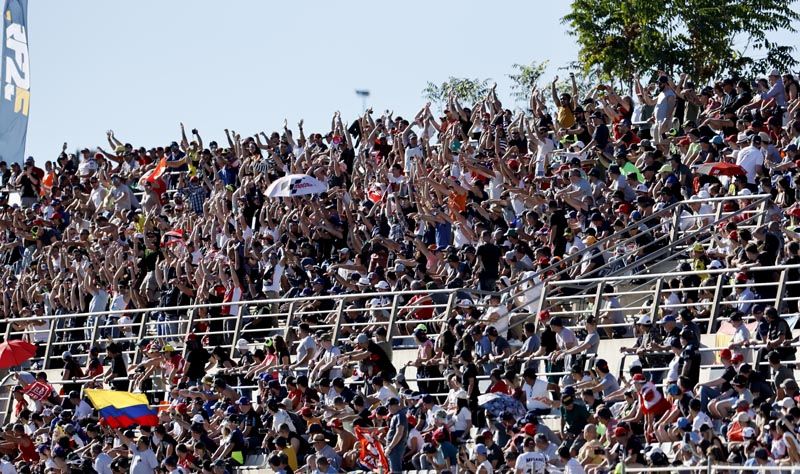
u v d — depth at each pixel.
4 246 123.50
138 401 82.00
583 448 63.44
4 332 114.88
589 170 95.88
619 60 141.50
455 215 94.88
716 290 73.38
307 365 84.62
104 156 128.88
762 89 99.94
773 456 58.78
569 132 103.94
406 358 84.81
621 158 92.50
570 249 86.12
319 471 70.31
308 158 110.81
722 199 81.31
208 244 109.81
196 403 84.62
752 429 59.47
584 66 143.62
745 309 73.50
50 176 130.50
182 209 117.31
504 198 98.25
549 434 66.06
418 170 100.88
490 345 77.25
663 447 65.06
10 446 86.81
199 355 89.75
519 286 84.06
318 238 101.31
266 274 98.56
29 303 113.62
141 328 98.25
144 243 108.69
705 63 139.88
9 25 135.38
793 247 75.44
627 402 67.94
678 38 141.12
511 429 67.62
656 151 93.00
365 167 110.44
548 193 93.94
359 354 80.50
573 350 73.50
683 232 85.19
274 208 107.56
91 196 124.00
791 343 67.31
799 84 98.06
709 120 97.19
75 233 118.00
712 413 65.12
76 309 108.75
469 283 87.56
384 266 94.62
